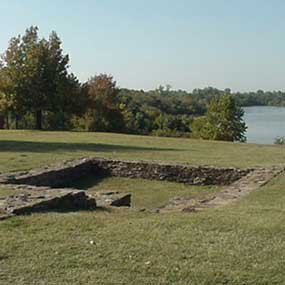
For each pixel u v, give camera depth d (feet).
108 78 184.55
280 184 46.60
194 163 63.72
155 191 56.03
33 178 51.90
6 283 17.93
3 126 173.58
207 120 192.44
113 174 63.16
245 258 20.89
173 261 20.43
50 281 18.17
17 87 149.28
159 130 205.77
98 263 20.12
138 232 25.05
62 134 119.03
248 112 586.45
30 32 150.61
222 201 38.78
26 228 25.46
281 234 24.89
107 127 180.96
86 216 28.94
